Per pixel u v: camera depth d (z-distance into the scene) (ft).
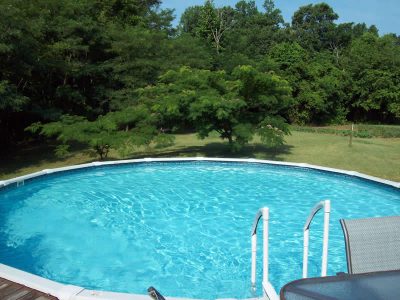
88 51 70.03
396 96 104.22
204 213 28.58
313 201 31.45
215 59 105.70
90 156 55.06
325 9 195.52
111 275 19.24
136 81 70.03
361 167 46.34
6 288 13.41
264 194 33.37
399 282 7.64
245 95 50.62
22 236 24.26
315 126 105.09
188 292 17.62
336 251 21.76
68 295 12.57
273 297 10.15
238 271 19.53
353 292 7.22
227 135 50.72
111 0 93.76
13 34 44.55
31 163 51.96
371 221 10.55
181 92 48.03
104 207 29.99
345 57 123.24
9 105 47.52
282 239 23.56
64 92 63.52
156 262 20.65
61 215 28.19
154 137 47.88
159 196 32.81
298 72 100.94
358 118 116.78
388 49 111.45
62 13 62.75
